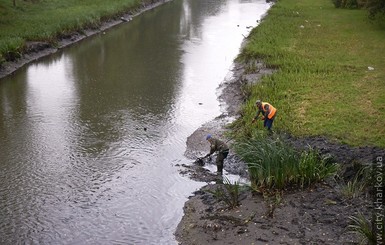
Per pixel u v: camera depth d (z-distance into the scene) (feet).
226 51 119.85
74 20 134.51
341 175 48.47
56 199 50.26
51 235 44.24
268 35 123.54
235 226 42.73
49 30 121.80
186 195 51.24
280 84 80.18
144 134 67.62
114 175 55.52
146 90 88.43
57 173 55.83
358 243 37.55
